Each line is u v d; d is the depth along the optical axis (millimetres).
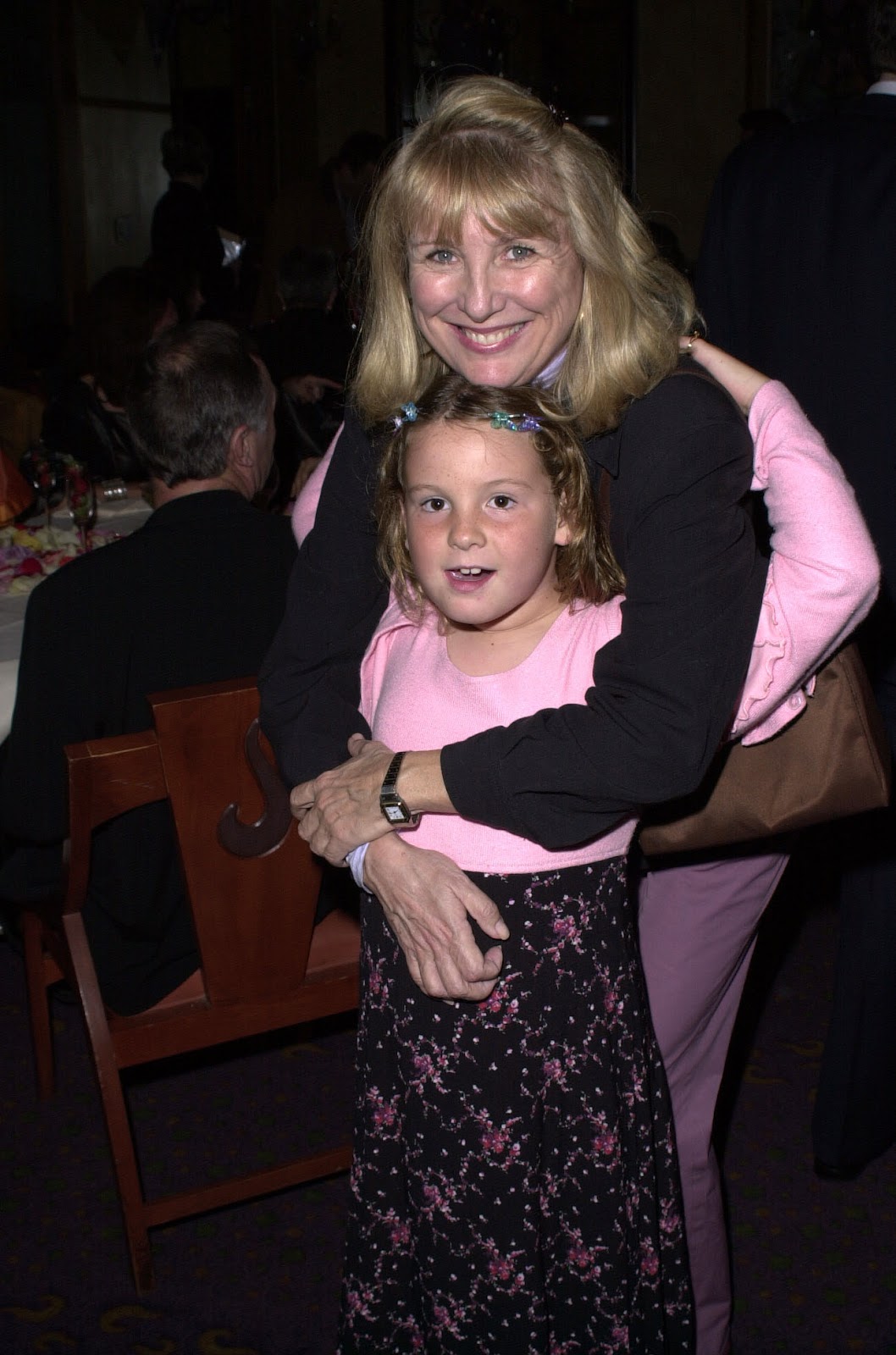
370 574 1312
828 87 6504
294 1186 2070
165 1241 2008
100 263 8422
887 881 1877
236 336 1814
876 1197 2098
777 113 5438
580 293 1067
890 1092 2051
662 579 1047
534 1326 1262
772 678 1146
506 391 1098
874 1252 1980
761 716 1188
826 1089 2070
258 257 6805
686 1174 1609
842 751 1273
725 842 1332
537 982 1190
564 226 1036
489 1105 1211
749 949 1562
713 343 1976
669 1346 1396
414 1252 1316
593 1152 1243
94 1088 2369
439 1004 1209
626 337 1063
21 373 4457
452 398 1104
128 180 8523
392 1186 1318
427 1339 1323
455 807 1131
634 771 1065
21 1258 1970
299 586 1323
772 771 1294
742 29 6625
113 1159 1823
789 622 1123
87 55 8047
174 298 4172
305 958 1795
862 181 1754
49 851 1848
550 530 1123
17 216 7883
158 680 1711
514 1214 1232
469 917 1172
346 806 1181
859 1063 2016
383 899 1194
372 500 1273
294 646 1321
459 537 1093
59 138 7945
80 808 1564
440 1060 1218
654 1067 1330
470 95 1045
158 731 1549
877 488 1796
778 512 1136
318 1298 1895
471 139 1025
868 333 1766
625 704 1076
